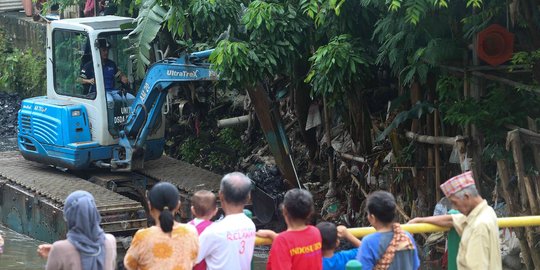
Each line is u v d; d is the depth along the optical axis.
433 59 11.15
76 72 14.70
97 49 14.20
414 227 6.56
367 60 11.90
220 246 6.08
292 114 16.02
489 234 6.39
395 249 6.04
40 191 13.90
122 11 17.72
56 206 13.38
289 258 5.98
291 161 14.13
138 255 5.91
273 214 13.50
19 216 14.56
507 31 11.09
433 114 12.09
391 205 6.07
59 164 14.83
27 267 12.66
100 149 14.51
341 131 14.45
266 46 12.18
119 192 14.72
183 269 5.91
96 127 14.44
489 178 11.50
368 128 13.40
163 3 12.30
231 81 12.13
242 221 6.16
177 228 5.99
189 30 12.49
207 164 17.33
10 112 23.42
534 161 10.88
